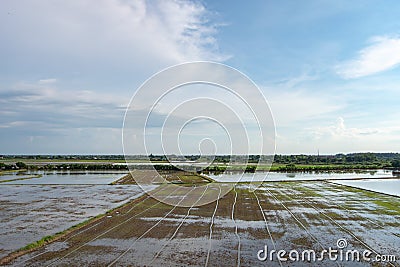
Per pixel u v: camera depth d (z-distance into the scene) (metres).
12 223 15.38
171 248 11.57
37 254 10.95
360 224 15.16
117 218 16.42
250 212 17.89
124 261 10.28
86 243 12.16
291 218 16.41
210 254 10.96
